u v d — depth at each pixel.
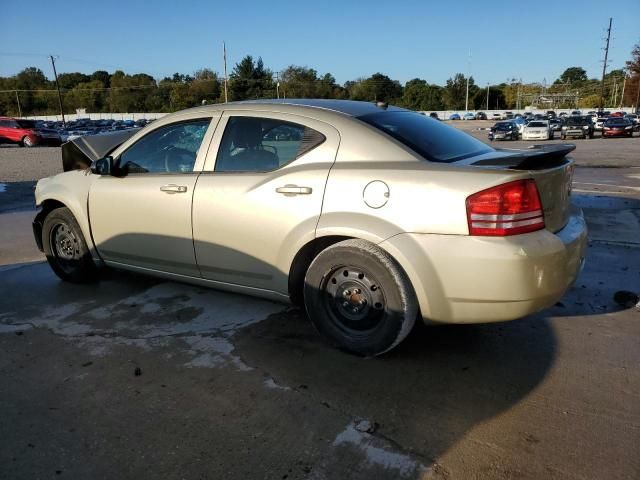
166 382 3.03
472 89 107.69
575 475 2.22
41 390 2.97
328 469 2.29
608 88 109.38
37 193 4.85
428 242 2.85
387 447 2.42
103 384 3.02
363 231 3.01
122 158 4.25
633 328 3.68
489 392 2.88
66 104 105.88
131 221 4.09
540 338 3.54
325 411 2.71
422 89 104.38
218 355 3.34
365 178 3.05
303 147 3.35
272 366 3.19
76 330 3.76
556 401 2.78
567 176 3.11
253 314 3.99
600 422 2.58
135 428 2.60
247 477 2.24
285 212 3.30
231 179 3.56
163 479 2.25
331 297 3.32
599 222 7.10
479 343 3.48
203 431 2.57
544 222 2.86
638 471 2.24
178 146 3.94
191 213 3.72
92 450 2.44
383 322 3.10
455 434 2.51
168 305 4.20
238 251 3.56
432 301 2.91
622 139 31.73
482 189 2.73
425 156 3.10
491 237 2.73
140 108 106.19
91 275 4.71
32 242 6.48
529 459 2.33
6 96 103.62
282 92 93.81
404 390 2.91
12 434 2.57
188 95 96.31
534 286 2.75
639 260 5.32
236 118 3.69
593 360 3.23
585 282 4.66
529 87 124.56
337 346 3.34
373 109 3.62
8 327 3.83
